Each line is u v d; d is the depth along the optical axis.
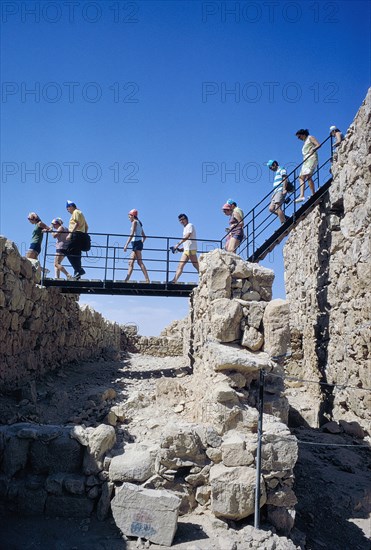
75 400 7.34
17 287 7.15
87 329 11.94
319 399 9.77
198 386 6.92
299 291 11.86
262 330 6.03
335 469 6.66
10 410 6.18
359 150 8.06
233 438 4.94
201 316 7.30
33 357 8.08
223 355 5.50
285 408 5.59
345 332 8.58
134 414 6.78
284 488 4.80
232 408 5.18
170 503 4.40
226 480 4.68
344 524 5.46
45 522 4.71
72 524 4.68
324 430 8.21
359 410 7.89
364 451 7.26
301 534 4.94
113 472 4.82
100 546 4.30
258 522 4.57
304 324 11.27
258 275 6.39
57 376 8.96
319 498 5.87
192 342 9.33
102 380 9.06
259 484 4.61
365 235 7.81
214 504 4.64
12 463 5.00
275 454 4.83
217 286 6.25
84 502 4.82
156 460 4.92
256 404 5.55
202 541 4.36
